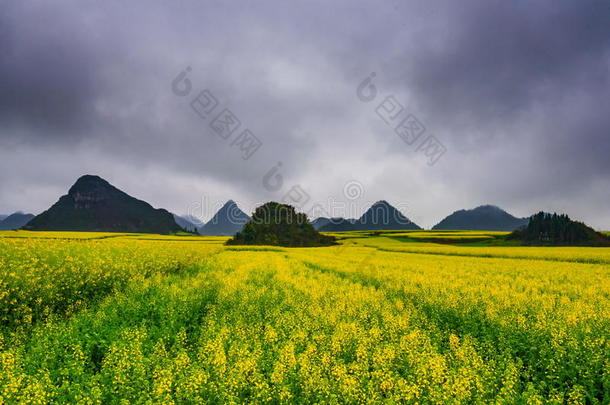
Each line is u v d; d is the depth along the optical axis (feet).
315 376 20.06
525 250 190.70
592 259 134.72
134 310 36.06
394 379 20.26
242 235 308.81
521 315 34.83
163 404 16.96
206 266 86.89
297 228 345.51
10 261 43.11
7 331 30.76
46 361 22.58
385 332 30.63
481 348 27.25
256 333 29.40
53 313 38.45
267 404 19.16
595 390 22.30
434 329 33.37
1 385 18.03
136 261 65.41
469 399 18.66
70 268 46.91
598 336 28.43
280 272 74.28
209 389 18.94
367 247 249.55
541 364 25.81
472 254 172.55
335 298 44.45
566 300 46.62
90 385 19.13
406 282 63.26
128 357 21.57
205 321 34.53
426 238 366.63
